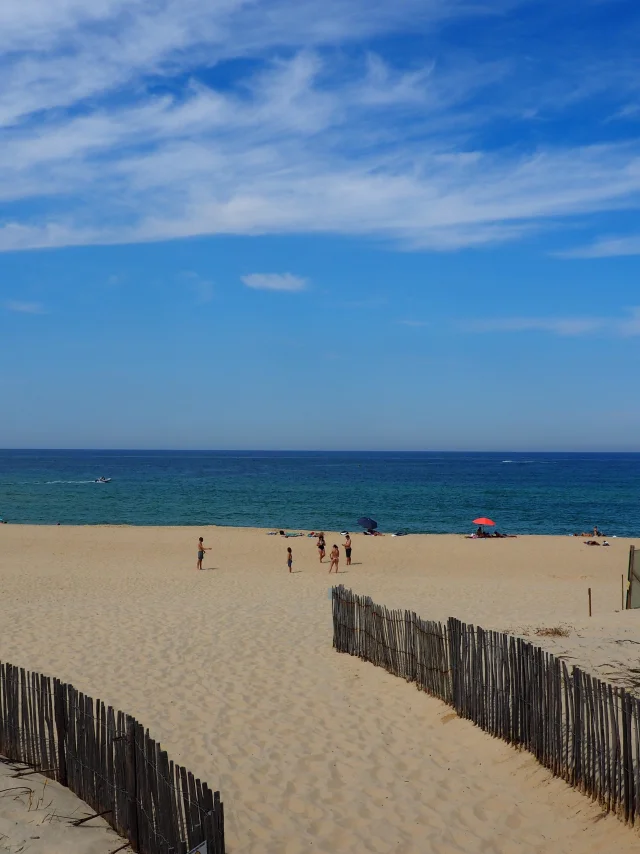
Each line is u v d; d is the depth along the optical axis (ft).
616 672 34.73
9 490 291.58
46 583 87.10
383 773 31.40
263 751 33.76
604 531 175.01
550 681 29.19
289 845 25.67
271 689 42.39
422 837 26.30
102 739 24.27
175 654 49.80
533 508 227.40
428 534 151.23
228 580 91.91
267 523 187.83
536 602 75.00
